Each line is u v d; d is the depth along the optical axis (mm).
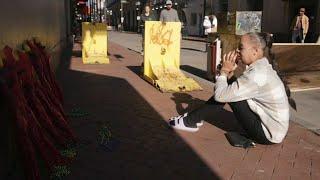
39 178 3449
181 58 15750
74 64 12883
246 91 4570
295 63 8773
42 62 5004
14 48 4289
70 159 4293
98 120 5867
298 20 18203
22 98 3482
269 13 27016
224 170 4188
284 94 4680
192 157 4520
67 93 7812
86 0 36844
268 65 4676
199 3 41281
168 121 5895
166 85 8219
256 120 4734
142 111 6465
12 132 3406
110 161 4352
